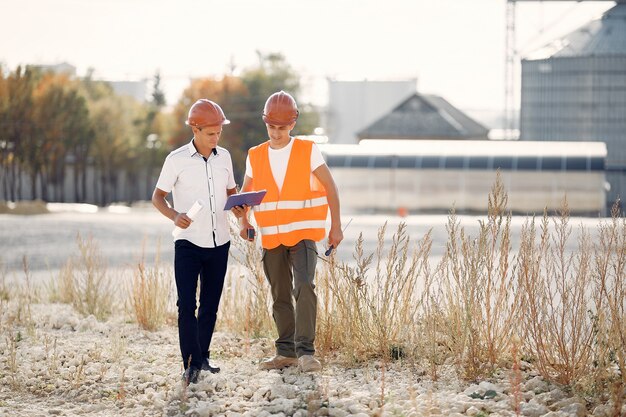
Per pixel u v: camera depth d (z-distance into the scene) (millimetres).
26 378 8227
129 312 12234
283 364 8406
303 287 8133
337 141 126938
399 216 59469
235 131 105938
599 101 87438
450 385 7492
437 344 8617
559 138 88875
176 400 7363
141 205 100312
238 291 10781
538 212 60750
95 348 9359
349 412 6695
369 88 126938
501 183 8164
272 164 8289
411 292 8992
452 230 8414
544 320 7797
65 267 14758
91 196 106125
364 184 64500
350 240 32469
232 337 10094
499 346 8016
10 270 21469
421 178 63688
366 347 8648
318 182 8367
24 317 11500
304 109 115000
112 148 102062
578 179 60250
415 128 109188
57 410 7215
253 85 108812
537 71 89500
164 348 9656
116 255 25609
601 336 7250
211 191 8195
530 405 6715
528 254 7992
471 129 116250
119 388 7820
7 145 94250
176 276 8086
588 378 7211
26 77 94312
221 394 7496
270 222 8258
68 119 96438
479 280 8828
